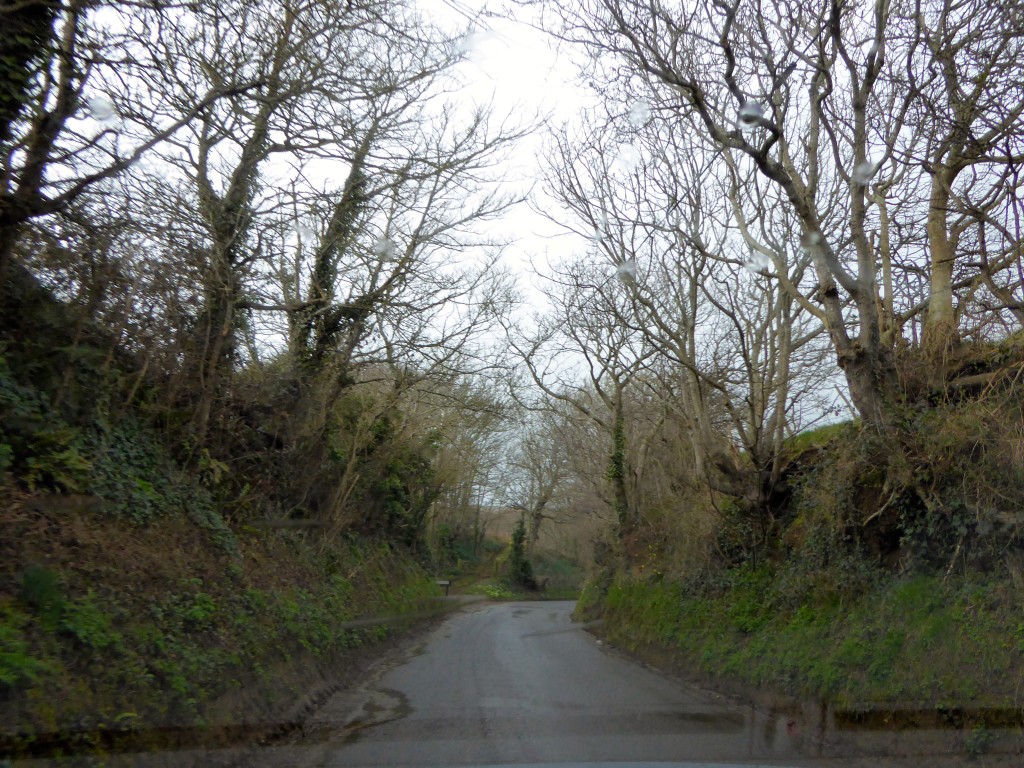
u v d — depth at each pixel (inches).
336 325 675.4
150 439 466.6
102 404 418.6
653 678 545.0
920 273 536.4
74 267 391.5
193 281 472.4
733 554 615.2
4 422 336.8
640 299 585.3
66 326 390.3
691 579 644.7
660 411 847.1
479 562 2330.2
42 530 310.3
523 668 574.9
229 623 387.9
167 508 430.0
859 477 444.8
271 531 608.4
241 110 450.6
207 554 442.3
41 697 227.3
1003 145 401.1
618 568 918.4
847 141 474.6
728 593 576.7
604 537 1103.0
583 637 840.3
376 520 971.9
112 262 402.3
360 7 428.5
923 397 442.3
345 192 565.6
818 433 658.2
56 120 346.0
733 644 506.0
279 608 475.2
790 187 427.2
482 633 871.1
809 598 465.7
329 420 740.7
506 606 1520.7
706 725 374.3
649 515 867.4
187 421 504.1
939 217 486.0
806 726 371.2
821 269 463.5
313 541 705.6
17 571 277.0
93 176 348.5
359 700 450.3
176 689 290.0
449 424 1040.8
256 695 361.4
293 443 655.1
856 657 372.2
